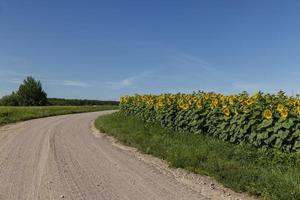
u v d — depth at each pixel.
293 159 12.10
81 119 36.09
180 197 9.30
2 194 9.45
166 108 21.88
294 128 13.17
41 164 13.09
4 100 100.44
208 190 9.95
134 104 31.02
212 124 17.69
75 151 15.99
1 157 14.43
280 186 9.41
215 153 13.60
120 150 16.53
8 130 25.14
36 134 22.38
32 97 100.06
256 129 14.52
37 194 9.45
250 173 10.69
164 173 11.91
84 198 9.16
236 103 17.38
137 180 10.97
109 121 28.52
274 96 16.94
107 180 10.94
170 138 17.53
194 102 19.95
